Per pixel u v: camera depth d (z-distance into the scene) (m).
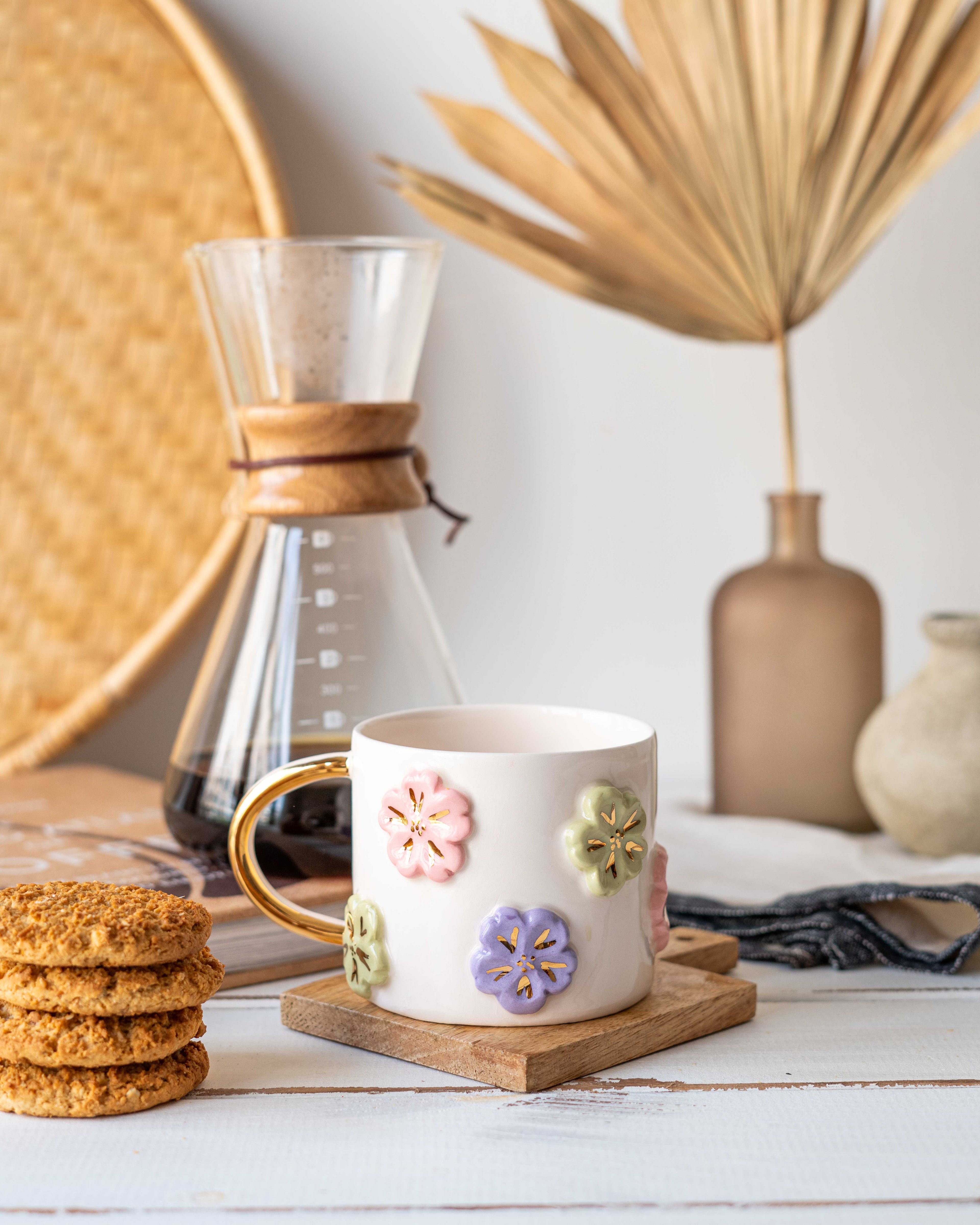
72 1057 0.68
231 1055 0.73
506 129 1.03
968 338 1.20
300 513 0.81
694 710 1.21
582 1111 0.69
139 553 1.09
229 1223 0.64
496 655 1.18
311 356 0.84
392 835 0.71
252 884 0.74
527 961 0.71
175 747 0.90
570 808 0.71
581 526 1.19
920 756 0.94
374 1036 0.73
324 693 0.81
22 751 1.06
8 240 1.07
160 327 1.09
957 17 1.05
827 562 1.03
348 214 1.14
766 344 1.04
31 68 1.06
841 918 0.81
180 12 1.05
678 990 0.75
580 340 1.17
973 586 1.22
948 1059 0.73
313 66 1.12
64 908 0.70
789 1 0.97
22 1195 0.65
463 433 1.16
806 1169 0.66
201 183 1.07
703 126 1.00
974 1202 0.65
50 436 1.08
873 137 0.99
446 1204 0.64
